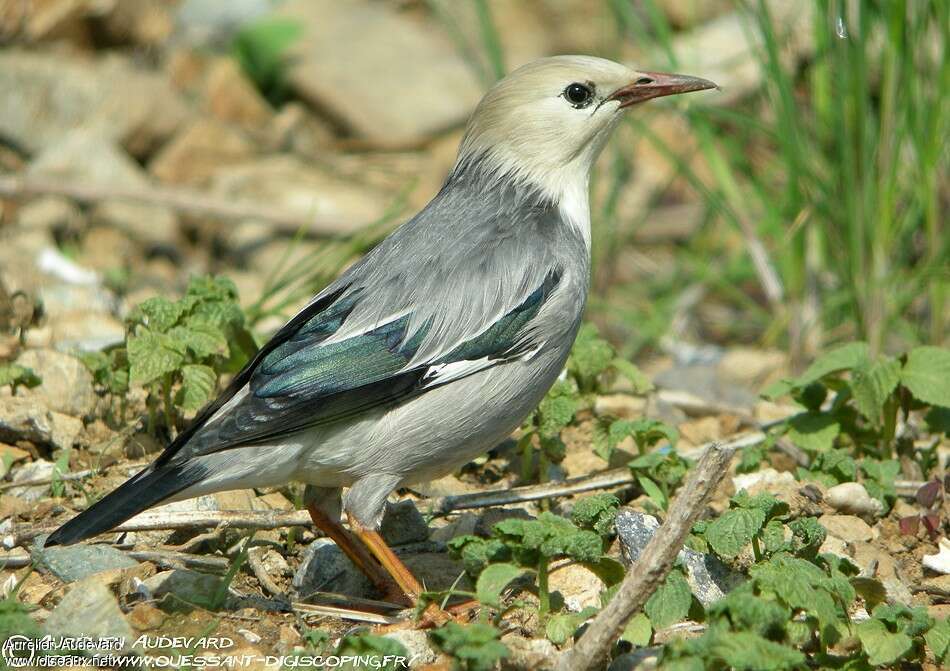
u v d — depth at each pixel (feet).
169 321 35.96
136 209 59.52
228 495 34.99
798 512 33.63
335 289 31.53
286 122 69.72
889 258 49.85
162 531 33.58
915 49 48.21
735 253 63.26
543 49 76.07
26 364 39.09
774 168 63.52
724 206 55.31
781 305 55.31
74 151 59.88
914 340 50.83
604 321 60.34
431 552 33.73
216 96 69.15
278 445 29.53
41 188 57.36
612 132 35.60
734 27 70.64
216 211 58.95
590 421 40.19
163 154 65.00
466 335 30.76
